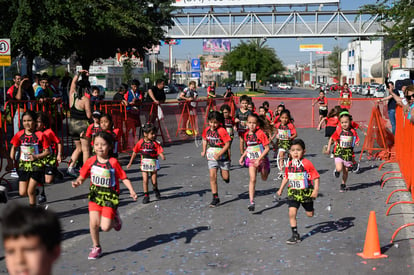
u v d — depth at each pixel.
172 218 7.47
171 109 18.08
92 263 5.50
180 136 18.39
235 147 15.92
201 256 5.72
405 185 9.64
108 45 27.73
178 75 162.62
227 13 54.19
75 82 10.74
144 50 30.95
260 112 14.27
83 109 10.49
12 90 12.94
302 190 6.18
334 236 6.46
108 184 5.55
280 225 7.04
